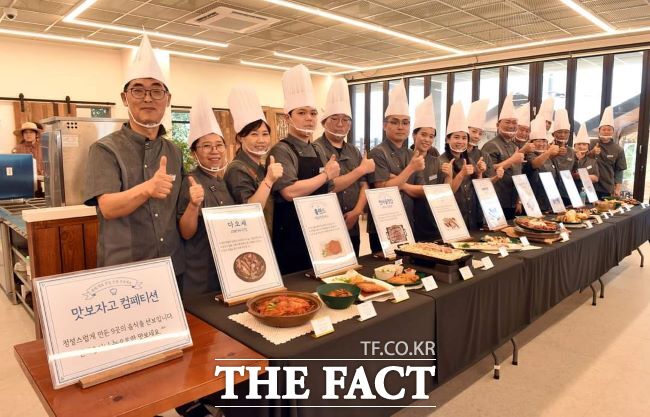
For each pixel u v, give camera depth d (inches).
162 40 278.5
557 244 107.5
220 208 64.0
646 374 101.5
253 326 53.9
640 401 90.4
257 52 315.9
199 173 76.3
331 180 91.7
